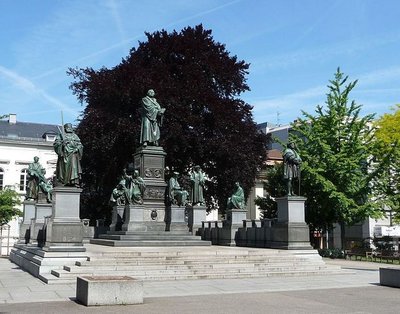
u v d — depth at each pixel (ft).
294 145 83.51
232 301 41.70
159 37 136.98
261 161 141.69
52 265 61.05
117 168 136.98
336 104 123.65
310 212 126.82
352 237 173.88
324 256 117.70
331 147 123.65
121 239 83.87
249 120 138.72
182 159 135.03
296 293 47.60
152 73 128.57
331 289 51.19
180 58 137.18
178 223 93.61
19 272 69.56
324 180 116.67
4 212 168.55
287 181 81.87
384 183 122.42
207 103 129.08
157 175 94.02
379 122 132.46
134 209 87.81
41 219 98.58
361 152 122.11
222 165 134.10
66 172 65.87
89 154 133.69
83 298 39.47
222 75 136.56
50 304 39.50
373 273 70.18
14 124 248.32
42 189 105.50
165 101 123.34
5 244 192.03
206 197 141.49
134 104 128.77
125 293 39.45
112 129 126.93
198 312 35.60
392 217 149.89
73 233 63.62
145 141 95.04
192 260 64.39
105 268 57.93
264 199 148.05
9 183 217.97
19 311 35.78
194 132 128.67
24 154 222.48
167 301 41.42
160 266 60.64
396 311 36.91
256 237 89.30
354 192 119.24
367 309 37.83
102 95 130.52
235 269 62.95
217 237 104.37
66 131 67.92
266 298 43.80
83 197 143.84
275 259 69.46
